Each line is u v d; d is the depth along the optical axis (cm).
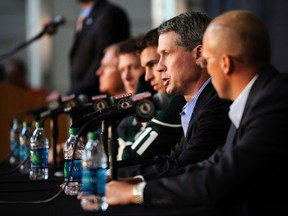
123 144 586
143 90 551
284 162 304
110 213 308
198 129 415
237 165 303
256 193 307
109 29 837
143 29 1666
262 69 324
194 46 432
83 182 334
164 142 494
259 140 304
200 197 309
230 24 321
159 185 324
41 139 500
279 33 1007
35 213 322
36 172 497
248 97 323
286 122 305
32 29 1741
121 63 648
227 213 311
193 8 1608
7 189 430
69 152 426
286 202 306
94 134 338
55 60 1666
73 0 1644
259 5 1048
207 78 437
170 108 497
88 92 823
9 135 866
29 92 945
